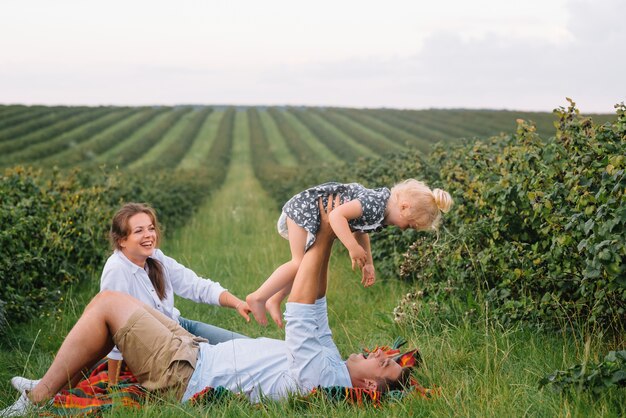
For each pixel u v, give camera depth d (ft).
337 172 51.62
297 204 13.84
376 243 24.77
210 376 12.62
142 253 14.11
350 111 294.05
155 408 11.63
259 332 19.53
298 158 176.55
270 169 109.09
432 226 13.75
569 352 14.38
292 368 12.74
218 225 49.44
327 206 13.66
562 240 14.24
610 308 14.26
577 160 15.07
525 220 16.38
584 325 14.92
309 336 12.73
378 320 18.92
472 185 18.22
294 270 14.08
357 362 13.05
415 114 254.06
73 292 23.39
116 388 12.59
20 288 20.53
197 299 15.37
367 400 12.39
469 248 18.02
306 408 12.17
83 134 191.21
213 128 260.01
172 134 229.25
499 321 16.01
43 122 202.69
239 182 127.54
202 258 30.42
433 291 18.57
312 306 12.91
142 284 14.34
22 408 11.85
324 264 13.98
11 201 24.40
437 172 26.73
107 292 12.70
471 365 14.12
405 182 13.91
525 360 14.16
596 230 12.34
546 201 14.96
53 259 22.61
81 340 12.23
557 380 11.58
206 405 12.17
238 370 12.78
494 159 20.62
